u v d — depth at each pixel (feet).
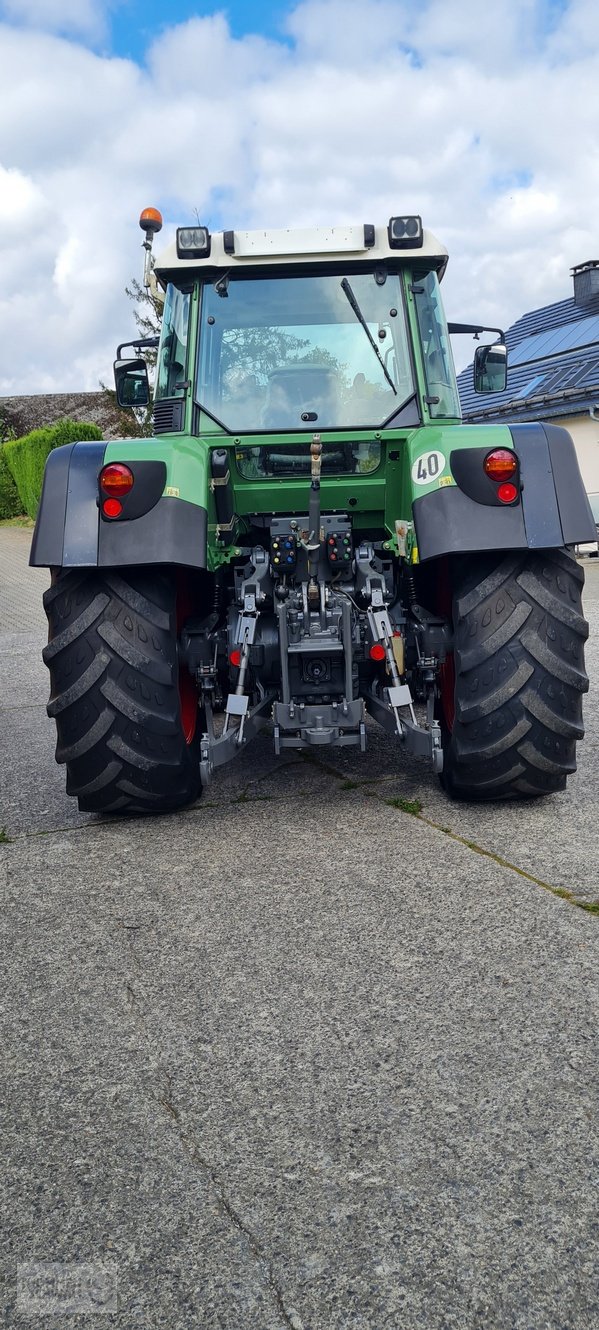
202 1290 4.99
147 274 13.21
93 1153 6.03
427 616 12.51
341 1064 6.77
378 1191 5.58
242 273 12.88
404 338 12.81
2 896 10.10
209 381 12.83
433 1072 6.62
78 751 11.60
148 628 11.48
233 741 11.73
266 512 13.10
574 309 83.82
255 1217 5.44
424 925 8.82
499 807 12.12
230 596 13.30
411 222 12.49
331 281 12.89
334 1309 4.84
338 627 11.53
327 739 11.51
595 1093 6.31
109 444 11.71
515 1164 5.73
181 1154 5.98
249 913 9.31
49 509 11.24
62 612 11.59
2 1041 7.30
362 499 12.98
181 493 11.18
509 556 11.44
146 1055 7.02
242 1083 6.63
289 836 11.46
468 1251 5.13
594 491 60.44
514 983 7.70
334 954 8.36
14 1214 5.57
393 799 12.58
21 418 114.21
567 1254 5.08
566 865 10.05
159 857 11.02
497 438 11.25
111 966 8.39
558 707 11.35
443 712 13.00
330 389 12.75
